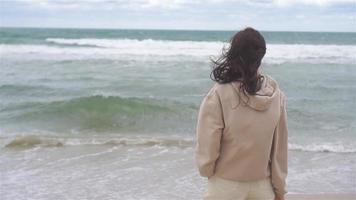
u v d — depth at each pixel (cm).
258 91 237
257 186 248
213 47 3509
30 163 796
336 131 1111
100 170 754
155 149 904
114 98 1308
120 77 2044
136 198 620
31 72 2186
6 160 816
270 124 240
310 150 912
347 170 770
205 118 240
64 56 2823
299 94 1684
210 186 252
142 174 729
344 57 2983
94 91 1694
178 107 1304
